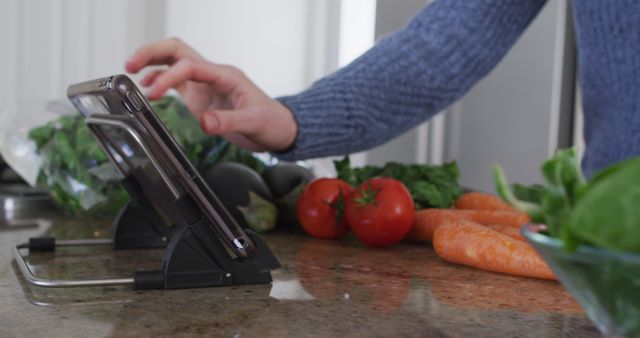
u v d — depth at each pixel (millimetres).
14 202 1326
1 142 1260
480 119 1982
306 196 1049
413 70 1036
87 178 1169
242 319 583
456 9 1044
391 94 1035
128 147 767
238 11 2760
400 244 1031
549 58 1815
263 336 536
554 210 361
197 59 978
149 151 656
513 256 786
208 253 698
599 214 314
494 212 1026
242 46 2787
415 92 1045
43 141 1223
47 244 887
